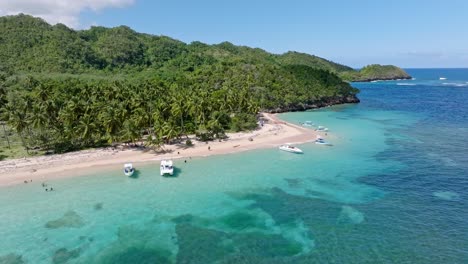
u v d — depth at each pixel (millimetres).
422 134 95438
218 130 90188
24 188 56375
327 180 60062
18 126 72188
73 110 78125
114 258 37781
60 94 104375
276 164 69375
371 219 45344
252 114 111750
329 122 117250
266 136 94000
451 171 62906
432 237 40688
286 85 156625
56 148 77125
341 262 36406
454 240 39938
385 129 103438
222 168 66938
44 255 38312
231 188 56844
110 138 76000
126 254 38500
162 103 89375
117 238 41688
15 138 88625
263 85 151500
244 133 97750
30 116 75188
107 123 74688
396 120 119688
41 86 89562
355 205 49719
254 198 52875
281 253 38250
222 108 103688
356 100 177625
